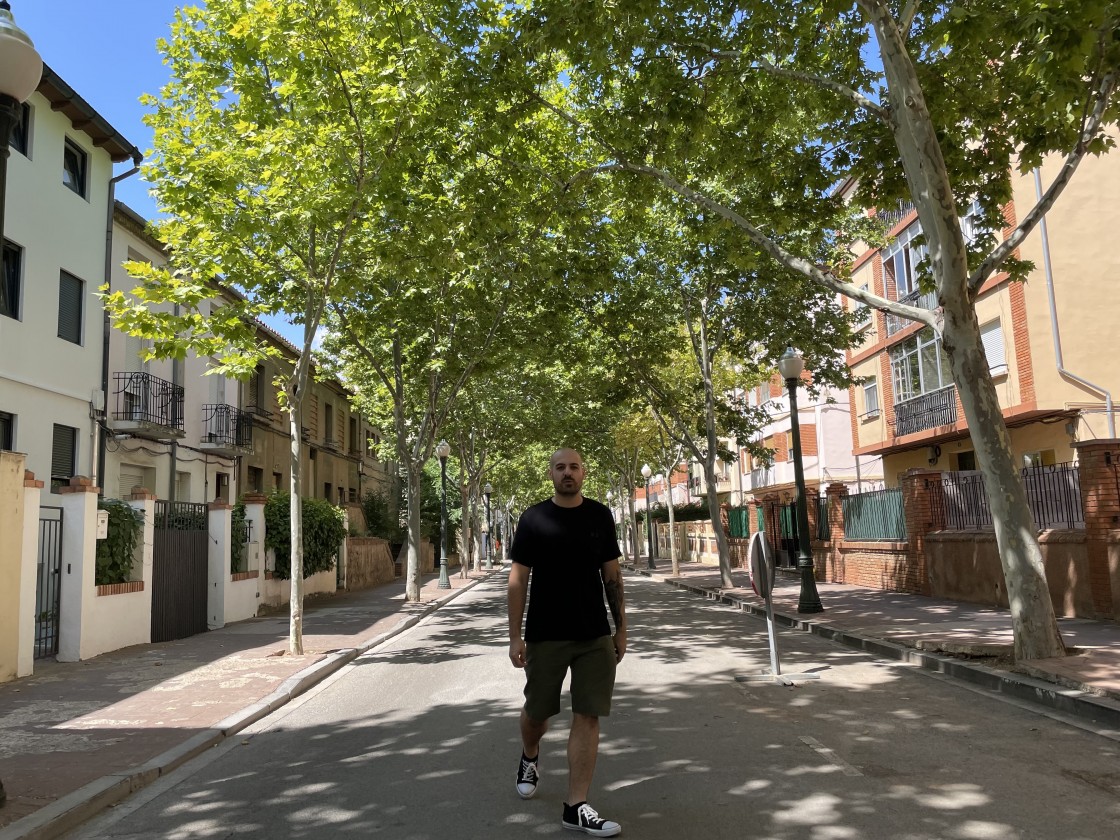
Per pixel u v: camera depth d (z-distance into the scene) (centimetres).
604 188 1377
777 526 2645
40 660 1054
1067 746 571
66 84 1627
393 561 3456
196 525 1437
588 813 420
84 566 1084
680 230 1855
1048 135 968
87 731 687
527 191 1196
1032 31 779
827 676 872
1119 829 414
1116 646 866
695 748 587
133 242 1970
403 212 1130
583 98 1203
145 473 1991
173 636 1326
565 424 3262
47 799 498
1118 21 812
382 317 1686
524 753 487
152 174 1094
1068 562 1172
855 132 1120
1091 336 1948
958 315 850
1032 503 1306
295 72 1049
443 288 1714
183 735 671
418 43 999
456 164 1150
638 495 7831
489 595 2470
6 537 930
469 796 496
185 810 502
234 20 1121
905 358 2558
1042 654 817
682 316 2205
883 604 1498
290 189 1070
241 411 2370
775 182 1184
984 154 1085
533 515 452
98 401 1778
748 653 1055
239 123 1106
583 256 1541
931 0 1012
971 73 1034
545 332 1977
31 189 1595
